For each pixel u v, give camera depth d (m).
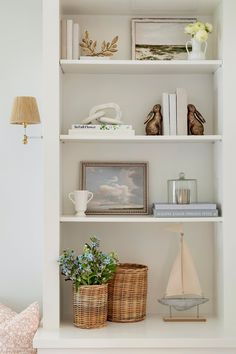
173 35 3.54
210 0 3.34
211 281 3.55
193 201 3.38
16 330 3.16
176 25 3.54
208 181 3.58
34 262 3.62
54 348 2.97
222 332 3.11
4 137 3.62
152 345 2.98
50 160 3.20
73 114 3.56
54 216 3.20
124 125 3.32
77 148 3.56
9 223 3.62
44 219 3.20
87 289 3.16
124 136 3.28
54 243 3.19
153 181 3.57
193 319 3.35
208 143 3.57
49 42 3.21
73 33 3.38
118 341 2.97
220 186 3.35
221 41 3.32
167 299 3.35
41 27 3.62
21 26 3.62
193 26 3.35
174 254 3.56
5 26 3.61
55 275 3.20
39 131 3.62
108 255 3.24
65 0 3.32
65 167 3.55
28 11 3.61
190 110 3.44
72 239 3.55
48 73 3.21
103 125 3.31
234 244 3.27
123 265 3.51
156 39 3.53
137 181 3.55
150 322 3.33
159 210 3.30
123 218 3.24
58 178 3.20
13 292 3.62
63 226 3.54
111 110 3.56
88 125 3.31
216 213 3.31
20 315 3.21
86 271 3.15
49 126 3.21
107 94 3.57
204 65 3.34
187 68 3.41
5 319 3.36
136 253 3.56
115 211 3.53
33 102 3.36
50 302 3.19
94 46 3.44
